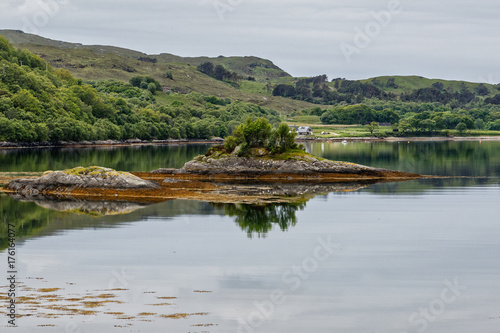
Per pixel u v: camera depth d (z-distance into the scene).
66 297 36.44
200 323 32.81
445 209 71.06
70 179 84.50
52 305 34.94
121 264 44.44
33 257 46.28
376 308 35.78
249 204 74.81
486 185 97.19
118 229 57.88
